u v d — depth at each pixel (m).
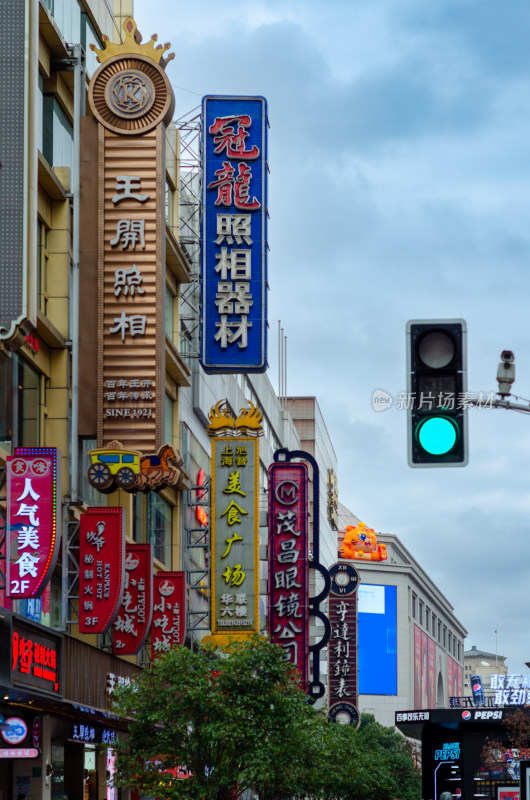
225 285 67.94
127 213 54.00
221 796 48.06
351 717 111.44
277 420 146.12
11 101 39.69
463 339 20.14
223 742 46.53
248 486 76.94
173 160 77.62
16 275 38.34
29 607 48.69
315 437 185.62
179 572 66.75
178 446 77.56
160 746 46.75
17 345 38.41
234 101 69.25
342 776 76.06
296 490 84.75
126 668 58.56
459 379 20.08
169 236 71.25
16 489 42.31
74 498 52.50
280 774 48.31
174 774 49.66
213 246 68.19
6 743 41.91
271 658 48.66
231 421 78.56
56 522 42.12
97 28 63.81
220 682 47.50
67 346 54.12
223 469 77.19
